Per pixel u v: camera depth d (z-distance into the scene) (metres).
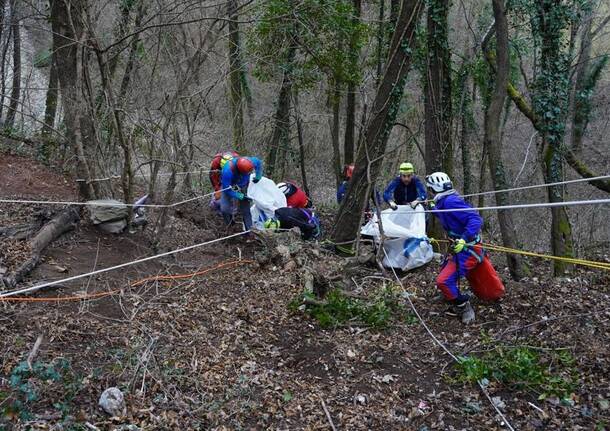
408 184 8.75
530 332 6.00
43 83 16.38
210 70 9.95
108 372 4.70
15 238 6.56
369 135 8.70
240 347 5.55
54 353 4.82
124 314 5.71
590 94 15.35
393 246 7.98
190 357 5.21
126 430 4.09
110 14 8.78
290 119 15.77
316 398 4.93
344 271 7.21
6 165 10.74
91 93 7.35
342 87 13.49
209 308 6.20
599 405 4.83
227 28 11.57
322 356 5.58
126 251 7.12
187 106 8.65
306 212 9.23
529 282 7.36
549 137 8.01
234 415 4.54
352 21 12.16
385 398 5.02
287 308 6.40
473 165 16.62
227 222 8.88
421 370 5.51
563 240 7.94
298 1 10.05
